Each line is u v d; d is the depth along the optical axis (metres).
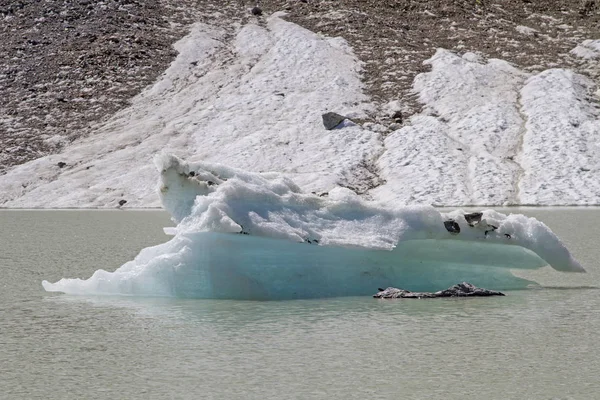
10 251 75.12
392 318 41.41
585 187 147.12
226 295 47.34
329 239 46.22
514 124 171.00
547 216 115.56
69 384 30.55
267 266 47.66
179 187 47.28
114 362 33.47
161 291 48.16
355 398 28.45
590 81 190.25
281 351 34.84
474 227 48.59
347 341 36.53
